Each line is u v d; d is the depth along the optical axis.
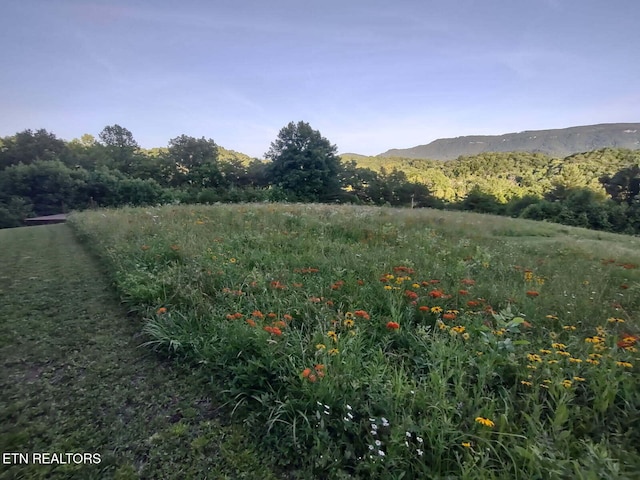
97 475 1.67
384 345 2.65
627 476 1.43
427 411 1.85
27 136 42.66
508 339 2.37
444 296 3.39
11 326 3.27
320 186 40.88
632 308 3.68
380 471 1.61
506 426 1.76
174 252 5.20
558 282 4.25
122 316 3.56
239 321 2.75
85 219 11.38
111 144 51.75
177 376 2.52
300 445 1.82
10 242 8.20
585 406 1.96
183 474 1.69
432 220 10.95
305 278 4.16
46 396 2.26
